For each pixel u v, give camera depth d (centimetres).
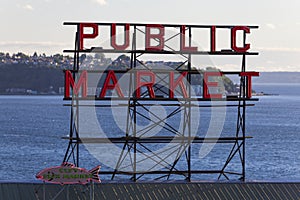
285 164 11031
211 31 5388
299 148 13225
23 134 16175
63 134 16225
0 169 10594
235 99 5406
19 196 4862
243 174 5300
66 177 4756
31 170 10544
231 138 5378
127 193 4997
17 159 11681
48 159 11675
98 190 4981
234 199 5034
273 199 5056
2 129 17638
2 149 13100
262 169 10512
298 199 5059
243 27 5397
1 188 4891
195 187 5069
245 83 5431
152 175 9175
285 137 15650
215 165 10825
